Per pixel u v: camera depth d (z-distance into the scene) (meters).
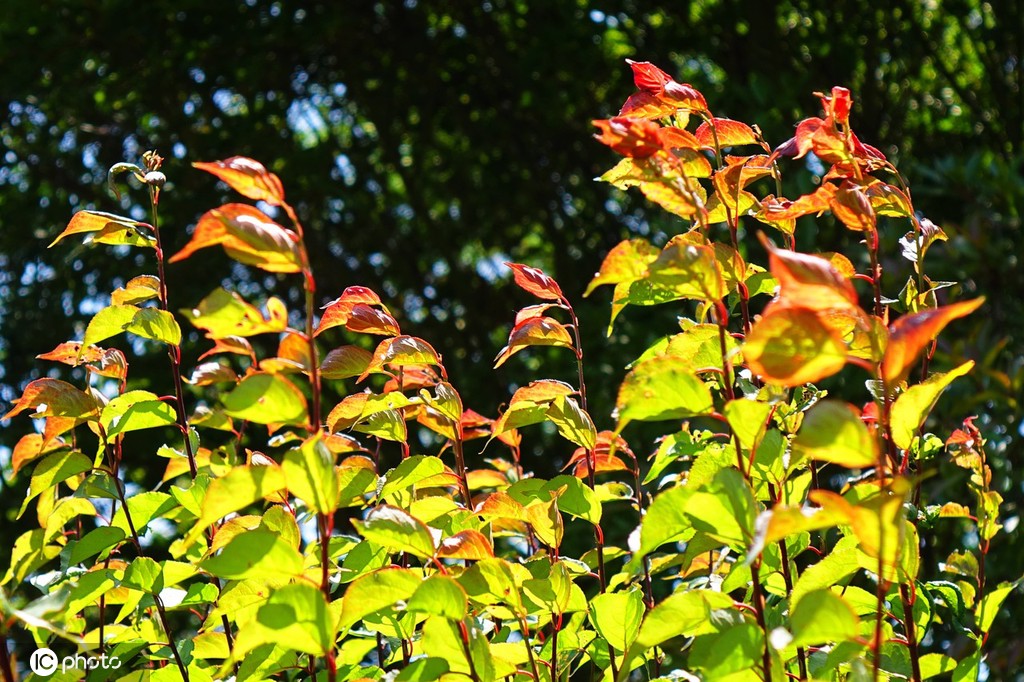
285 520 2.22
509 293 8.25
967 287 4.83
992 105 7.15
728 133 2.24
